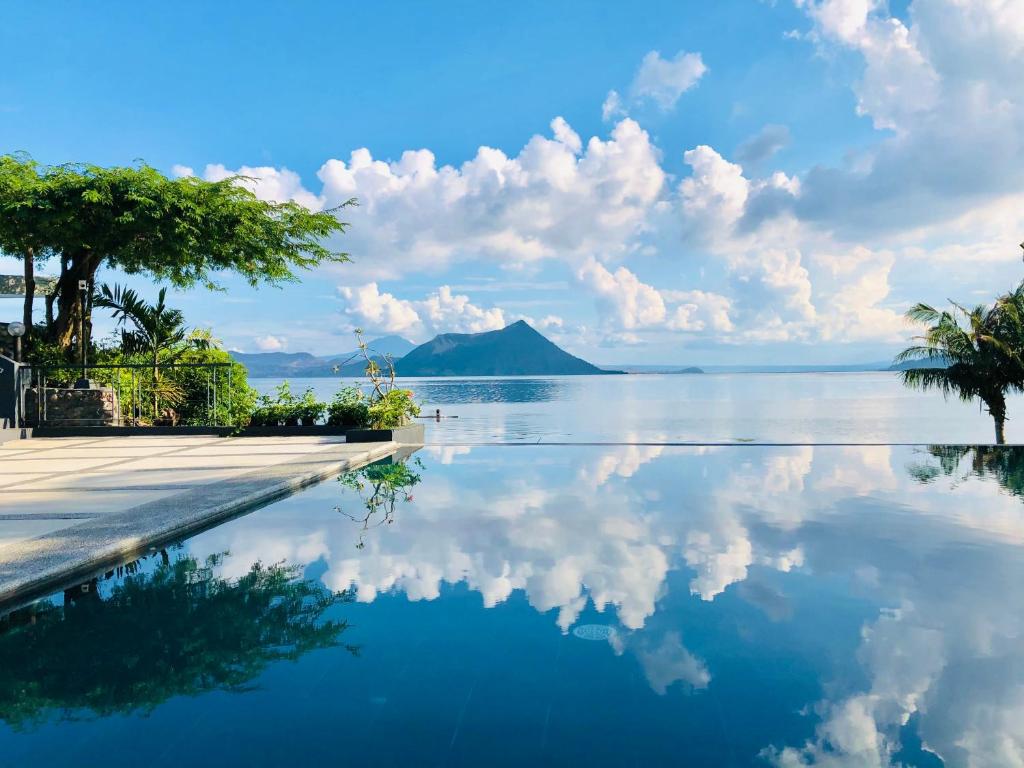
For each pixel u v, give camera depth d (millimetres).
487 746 1924
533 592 3293
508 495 6012
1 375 11898
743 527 4668
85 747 1941
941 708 2125
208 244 13453
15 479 6801
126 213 12281
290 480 6387
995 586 3322
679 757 1859
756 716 2084
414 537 4449
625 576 3549
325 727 2041
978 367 15188
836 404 35375
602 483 6645
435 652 2590
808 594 3232
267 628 2861
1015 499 5625
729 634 2738
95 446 10461
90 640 2756
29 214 11953
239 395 14562
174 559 3953
